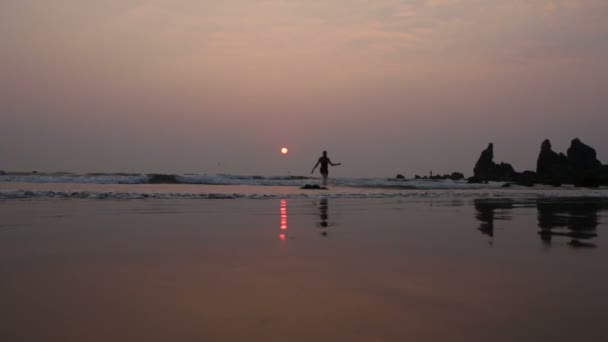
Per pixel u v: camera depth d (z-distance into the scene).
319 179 28.78
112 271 3.64
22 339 2.21
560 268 3.81
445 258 4.24
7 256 4.21
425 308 2.72
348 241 5.23
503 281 3.37
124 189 15.95
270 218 7.60
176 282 3.31
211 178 25.23
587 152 44.00
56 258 4.14
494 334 2.31
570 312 2.64
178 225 6.55
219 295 2.98
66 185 18.84
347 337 2.28
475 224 6.96
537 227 6.62
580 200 13.53
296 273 3.61
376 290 3.12
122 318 2.52
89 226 6.32
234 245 4.91
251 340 2.23
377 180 28.73
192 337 2.26
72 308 2.68
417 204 11.20
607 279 3.43
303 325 2.44
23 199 10.93
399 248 4.78
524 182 34.91
